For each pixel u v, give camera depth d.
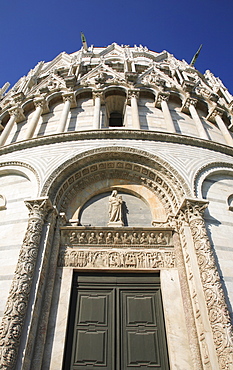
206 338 6.04
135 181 10.77
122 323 7.18
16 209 9.10
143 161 10.54
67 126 13.23
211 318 6.22
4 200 9.53
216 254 7.59
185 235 8.12
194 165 10.22
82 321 7.16
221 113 14.87
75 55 22.86
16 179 10.27
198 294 6.79
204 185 9.89
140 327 7.10
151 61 21.38
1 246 8.00
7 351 5.43
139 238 8.65
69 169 9.98
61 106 14.92
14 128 14.49
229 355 5.49
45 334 6.45
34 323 6.29
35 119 13.34
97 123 12.44
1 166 10.68
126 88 15.04
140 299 7.62
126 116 14.06
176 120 14.05
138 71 19.52
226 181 10.45
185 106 14.75
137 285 7.85
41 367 6.06
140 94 15.61
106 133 11.03
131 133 11.09
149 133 11.14
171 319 6.93
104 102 14.65
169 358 6.43
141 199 10.36
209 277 6.77
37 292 6.68
